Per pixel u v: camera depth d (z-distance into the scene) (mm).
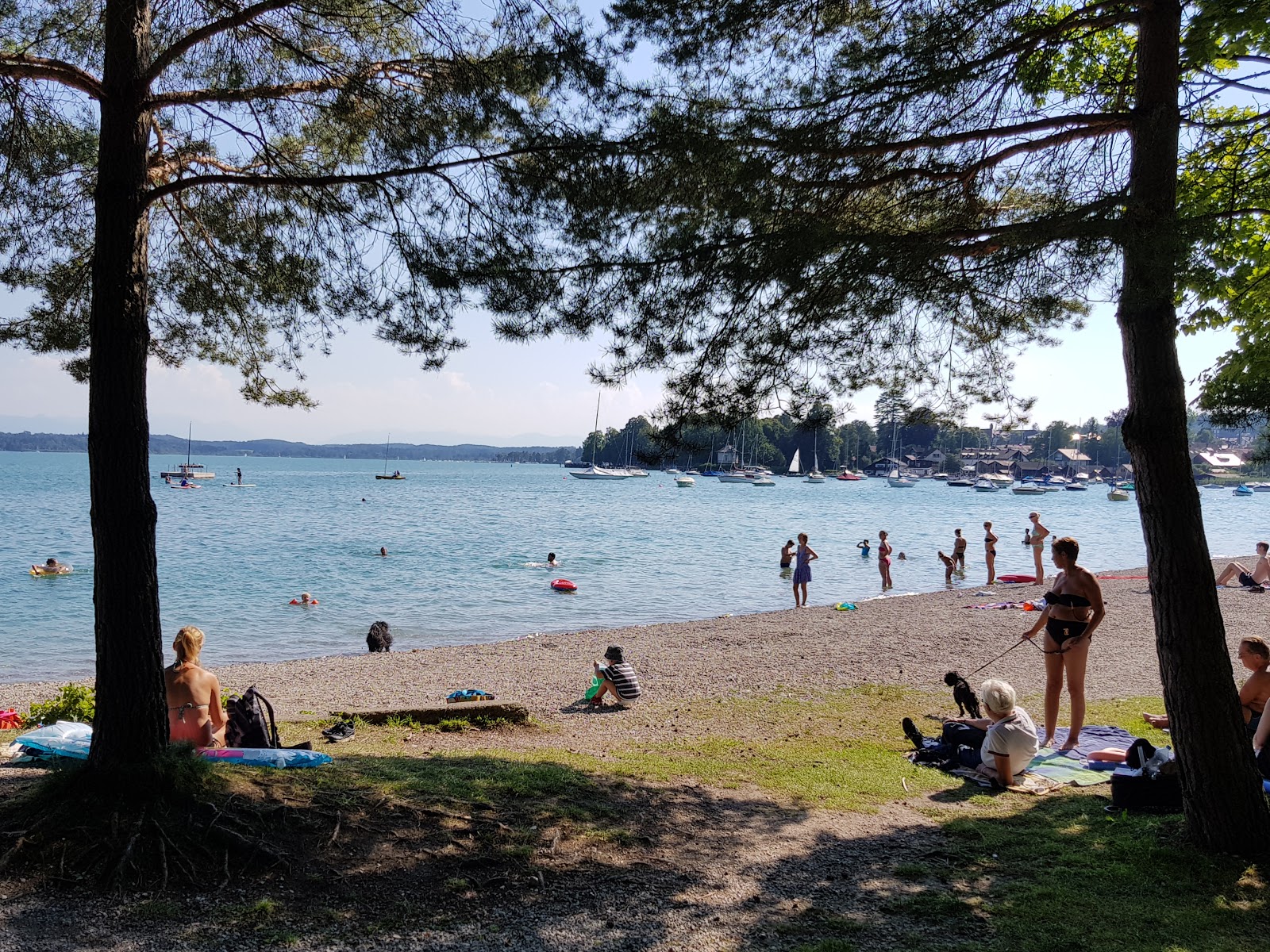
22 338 7324
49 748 6617
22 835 4664
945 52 5625
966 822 6441
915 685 12734
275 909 4355
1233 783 5508
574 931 4359
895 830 6348
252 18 5844
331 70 6055
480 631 22078
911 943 4320
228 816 5016
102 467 5137
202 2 5891
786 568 26203
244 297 7461
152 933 4062
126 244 5188
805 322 5727
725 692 12508
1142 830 6047
